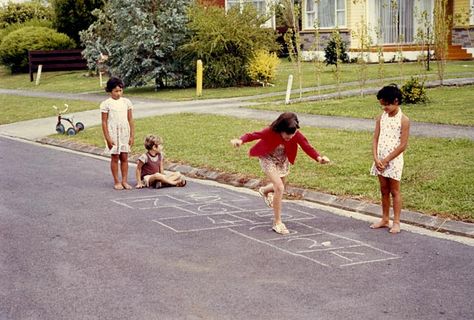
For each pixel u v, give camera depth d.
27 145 16.72
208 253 7.57
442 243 7.82
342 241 7.95
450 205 8.98
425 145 12.47
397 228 8.30
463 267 6.97
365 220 8.92
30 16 46.09
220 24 26.98
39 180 12.09
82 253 7.68
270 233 8.34
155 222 8.98
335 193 10.03
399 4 33.44
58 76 37.69
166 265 7.19
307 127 15.47
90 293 6.43
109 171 12.92
